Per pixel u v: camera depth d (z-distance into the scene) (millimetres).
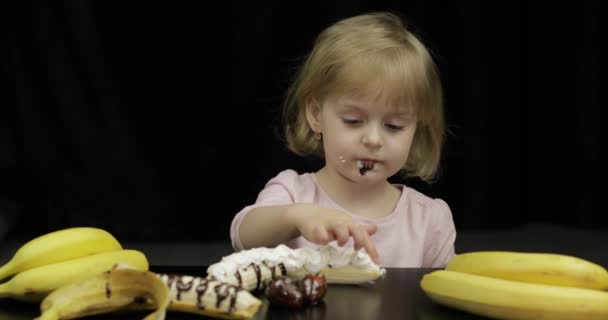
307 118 1322
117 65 3500
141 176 3559
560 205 4105
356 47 1188
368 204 1373
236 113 3621
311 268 857
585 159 3979
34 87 3498
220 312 728
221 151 3625
